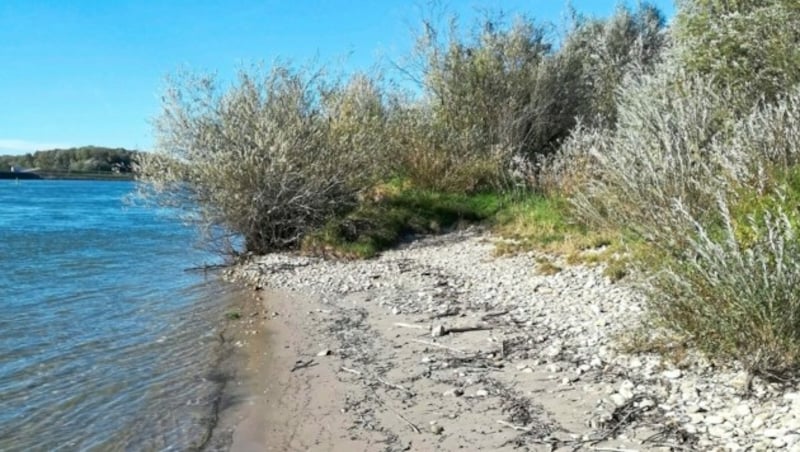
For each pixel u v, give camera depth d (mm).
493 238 14750
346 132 15984
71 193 63531
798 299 5141
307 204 15328
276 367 7215
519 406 5562
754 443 4453
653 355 6254
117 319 9883
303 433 5461
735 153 8258
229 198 14930
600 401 5484
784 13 10938
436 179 18312
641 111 11492
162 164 14750
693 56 12125
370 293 10867
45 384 6898
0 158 89938
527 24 21391
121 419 5945
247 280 12969
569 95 21062
